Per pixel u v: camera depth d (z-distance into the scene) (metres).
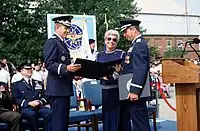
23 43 20.92
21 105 6.20
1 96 5.91
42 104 6.21
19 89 6.29
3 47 19.59
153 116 6.66
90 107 6.52
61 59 4.44
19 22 21.22
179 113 3.32
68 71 4.21
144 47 4.37
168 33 51.78
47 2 22.39
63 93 4.39
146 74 4.34
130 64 4.50
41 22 21.86
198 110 3.31
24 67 6.45
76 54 8.75
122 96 4.51
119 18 25.45
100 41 23.77
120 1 26.53
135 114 4.43
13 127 5.60
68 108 4.52
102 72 4.46
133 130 4.50
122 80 4.51
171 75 3.27
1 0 20.56
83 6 24.42
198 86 3.32
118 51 4.89
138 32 4.53
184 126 3.30
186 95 3.29
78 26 8.84
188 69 3.19
